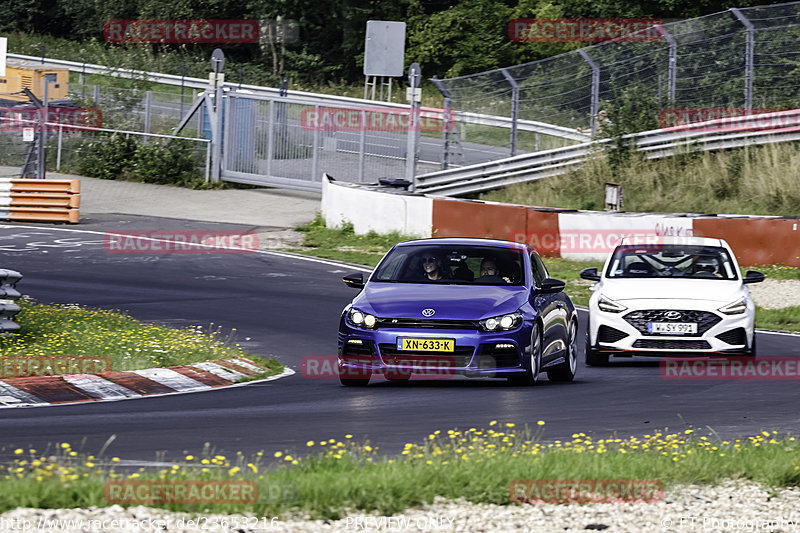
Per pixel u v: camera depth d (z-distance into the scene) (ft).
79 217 374.43
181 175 447.83
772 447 93.71
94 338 164.96
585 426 113.39
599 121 406.21
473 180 406.00
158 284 256.32
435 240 156.15
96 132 465.88
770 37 395.75
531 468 80.84
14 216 359.46
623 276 179.63
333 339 193.06
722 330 165.48
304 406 126.11
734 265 180.96
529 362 138.62
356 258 310.04
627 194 381.60
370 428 110.11
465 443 96.07
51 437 101.14
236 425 111.45
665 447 94.22
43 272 266.77
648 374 162.40
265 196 431.02
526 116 424.46
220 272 278.05
